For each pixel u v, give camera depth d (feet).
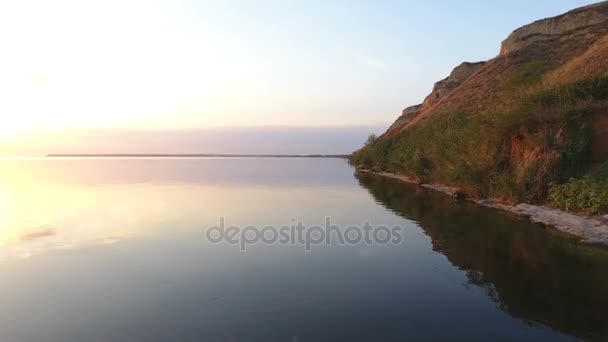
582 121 54.44
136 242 38.22
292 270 29.22
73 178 132.36
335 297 23.75
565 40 165.58
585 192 43.65
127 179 126.82
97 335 19.40
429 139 97.66
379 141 166.50
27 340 18.99
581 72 84.58
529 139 56.75
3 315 21.76
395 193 78.13
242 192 84.07
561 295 23.38
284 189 90.33
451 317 20.66
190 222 48.78
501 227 42.60
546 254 31.89
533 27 188.14
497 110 69.92
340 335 18.81
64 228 45.16
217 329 19.79
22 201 69.67
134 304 23.08
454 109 152.66
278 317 21.08
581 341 17.98
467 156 69.97
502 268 28.66
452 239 37.91
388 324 19.99
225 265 30.55
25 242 38.24
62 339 19.04
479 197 63.00
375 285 25.73
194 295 24.38
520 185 53.88
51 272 29.07
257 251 34.78
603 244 34.12
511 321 20.10
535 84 78.38
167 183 109.19
